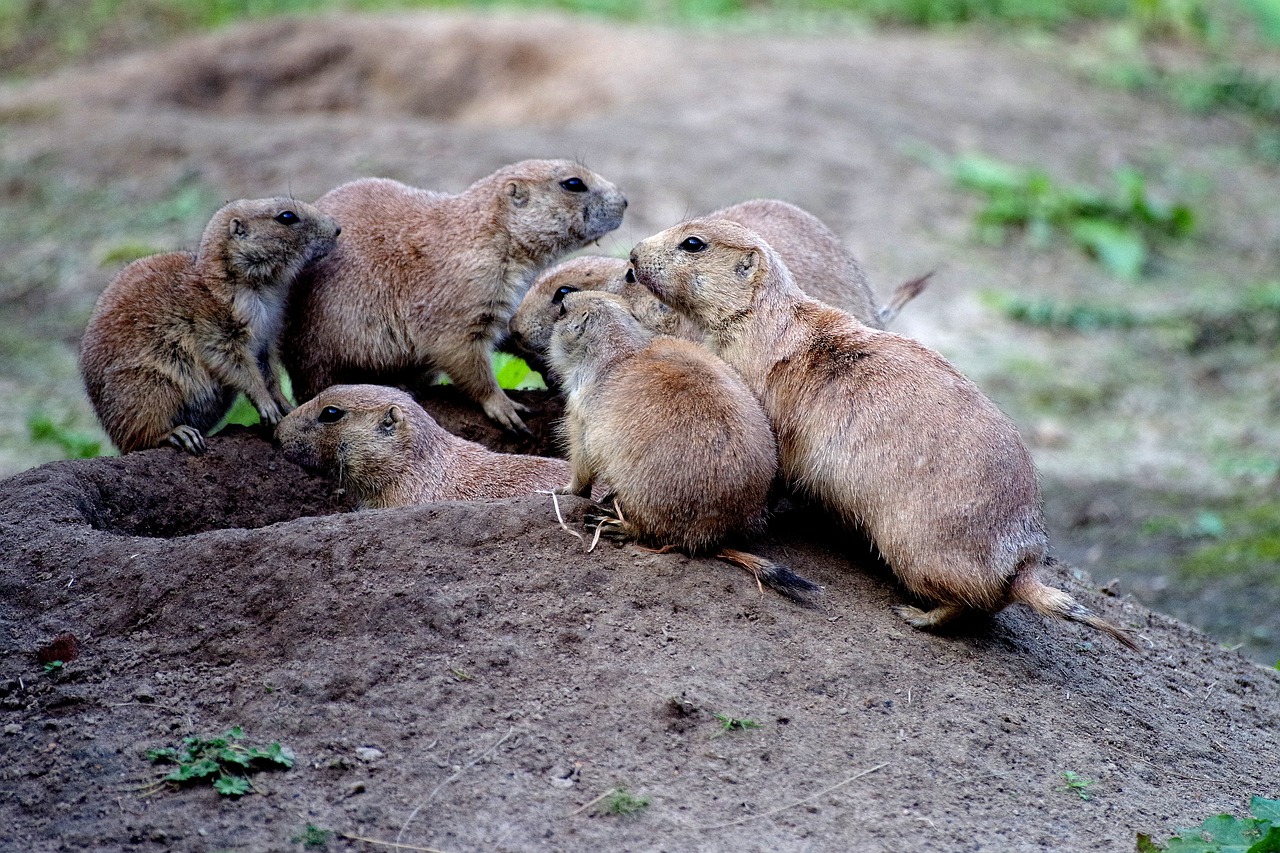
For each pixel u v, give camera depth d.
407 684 11.21
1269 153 46.25
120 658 11.71
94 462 14.31
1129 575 23.33
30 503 13.30
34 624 12.06
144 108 42.38
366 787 10.26
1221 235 39.28
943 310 32.38
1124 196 39.22
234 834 9.76
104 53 49.91
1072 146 43.03
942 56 49.53
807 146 38.16
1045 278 34.81
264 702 11.11
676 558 12.44
